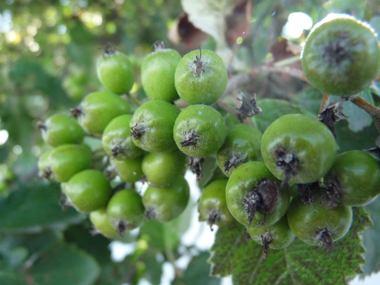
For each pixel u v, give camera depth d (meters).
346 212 0.05
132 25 0.22
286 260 0.07
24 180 0.12
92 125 0.07
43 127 0.08
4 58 0.25
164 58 0.06
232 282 0.07
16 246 0.11
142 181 0.07
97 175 0.07
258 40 0.09
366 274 0.08
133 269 0.13
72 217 0.10
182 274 0.13
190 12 0.10
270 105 0.08
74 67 0.21
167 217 0.07
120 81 0.08
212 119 0.05
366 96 0.07
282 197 0.05
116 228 0.07
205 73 0.06
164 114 0.06
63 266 0.11
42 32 0.25
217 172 0.07
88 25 0.26
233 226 0.07
